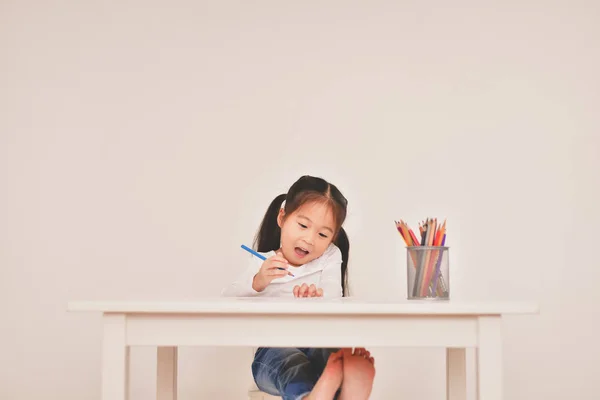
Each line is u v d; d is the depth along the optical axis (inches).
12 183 100.2
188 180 100.0
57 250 99.3
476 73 100.3
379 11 101.2
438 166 99.3
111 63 101.7
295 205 97.2
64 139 100.7
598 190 98.4
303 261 95.7
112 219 99.7
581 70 99.8
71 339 98.3
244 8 101.8
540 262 97.8
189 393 97.8
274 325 54.1
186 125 100.7
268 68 101.2
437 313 52.4
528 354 96.9
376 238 98.3
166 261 99.1
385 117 100.1
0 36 102.0
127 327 54.4
